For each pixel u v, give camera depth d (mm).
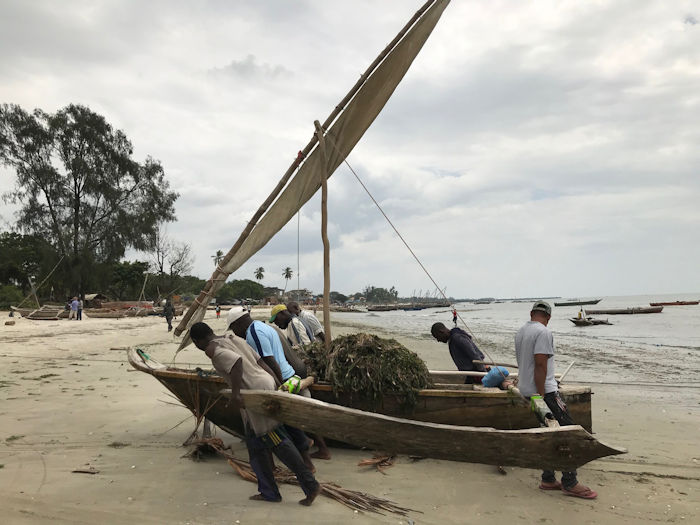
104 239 44250
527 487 4332
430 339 24953
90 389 8289
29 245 55562
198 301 6406
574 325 39594
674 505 3967
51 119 42344
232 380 3938
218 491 4074
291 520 3564
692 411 7648
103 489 4047
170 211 47156
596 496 4102
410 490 4219
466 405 4969
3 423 5988
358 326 40469
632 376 11531
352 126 6641
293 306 7141
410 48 6750
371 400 4973
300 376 4926
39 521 3412
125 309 42344
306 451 4430
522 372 4367
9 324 25375
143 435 5668
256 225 6598
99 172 43656
